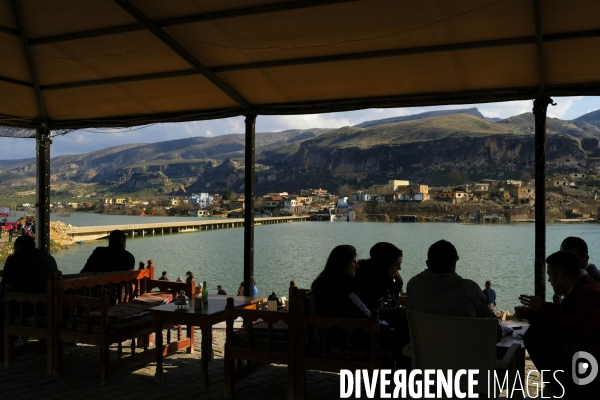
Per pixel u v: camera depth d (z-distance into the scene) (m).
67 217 182.50
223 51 6.29
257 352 4.31
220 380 4.85
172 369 5.20
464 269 49.44
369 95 7.10
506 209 144.75
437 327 3.34
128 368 5.21
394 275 4.66
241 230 104.69
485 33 5.43
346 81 6.75
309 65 6.43
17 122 8.41
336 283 4.11
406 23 5.41
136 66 6.88
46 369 5.16
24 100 8.05
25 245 5.42
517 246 72.69
